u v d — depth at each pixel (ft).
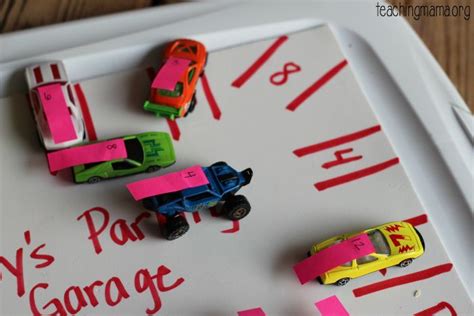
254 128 2.03
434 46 2.28
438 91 2.10
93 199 1.93
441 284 1.89
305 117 2.05
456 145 2.03
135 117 2.03
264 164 1.99
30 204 1.92
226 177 1.89
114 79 2.07
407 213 1.95
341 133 2.03
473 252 1.94
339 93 2.08
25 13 2.21
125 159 1.93
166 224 1.87
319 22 2.16
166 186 1.85
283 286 1.87
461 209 1.97
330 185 1.97
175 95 1.99
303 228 1.92
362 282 1.88
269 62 2.11
